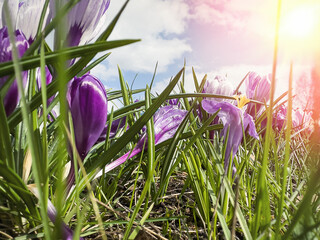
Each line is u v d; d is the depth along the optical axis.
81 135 0.12
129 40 0.09
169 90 0.14
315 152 0.08
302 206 0.09
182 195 0.21
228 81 0.29
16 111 0.12
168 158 0.19
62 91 0.05
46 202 0.10
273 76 0.09
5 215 0.12
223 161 0.17
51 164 0.15
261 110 0.35
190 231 0.16
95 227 0.14
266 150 0.10
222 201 0.15
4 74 0.10
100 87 0.12
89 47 0.10
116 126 0.22
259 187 0.11
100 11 0.13
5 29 0.12
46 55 0.10
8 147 0.10
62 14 0.10
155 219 0.15
